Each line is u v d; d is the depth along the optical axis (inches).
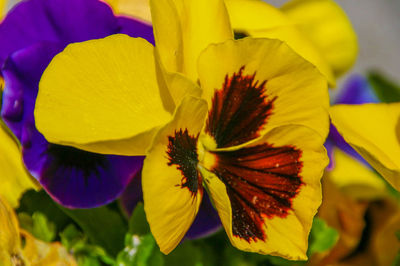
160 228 9.6
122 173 10.5
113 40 9.8
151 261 10.7
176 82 9.6
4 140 10.6
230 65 10.0
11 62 10.3
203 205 10.9
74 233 10.8
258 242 10.1
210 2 10.3
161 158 9.5
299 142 10.0
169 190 9.6
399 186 10.4
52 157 10.4
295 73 10.0
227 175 10.4
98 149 9.6
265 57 9.9
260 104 10.2
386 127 10.9
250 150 10.3
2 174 10.6
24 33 10.7
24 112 10.4
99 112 9.8
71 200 10.4
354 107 11.0
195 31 10.3
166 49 9.8
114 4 11.0
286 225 10.2
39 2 10.7
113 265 10.7
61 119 9.7
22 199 10.7
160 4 9.7
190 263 11.0
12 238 10.8
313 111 10.1
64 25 10.7
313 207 10.1
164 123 9.9
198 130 10.0
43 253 10.8
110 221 10.8
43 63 10.5
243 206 10.3
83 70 9.8
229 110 10.3
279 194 10.2
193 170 10.2
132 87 9.9
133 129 9.8
